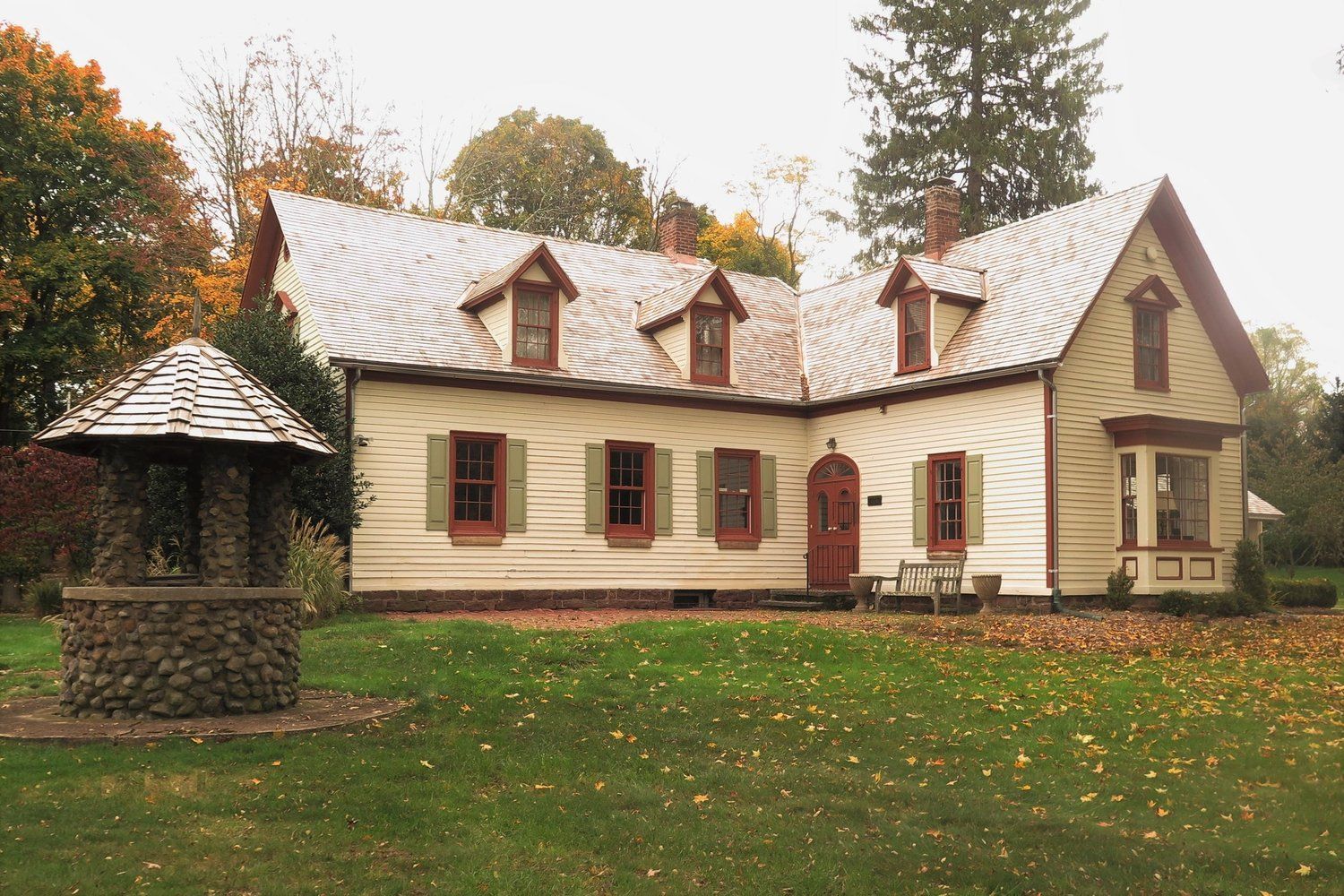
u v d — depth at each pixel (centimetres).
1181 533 2102
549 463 2177
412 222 2431
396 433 2016
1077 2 3709
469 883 570
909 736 948
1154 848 671
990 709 1057
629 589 2241
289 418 1002
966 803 755
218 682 923
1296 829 712
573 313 2386
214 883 554
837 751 891
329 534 1914
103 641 909
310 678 1141
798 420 2502
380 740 852
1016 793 787
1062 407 1991
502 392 2134
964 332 2223
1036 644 1488
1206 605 1906
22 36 2831
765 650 1361
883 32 3881
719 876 599
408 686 1091
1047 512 1958
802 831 679
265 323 1964
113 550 927
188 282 3102
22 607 2227
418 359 2034
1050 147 3628
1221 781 820
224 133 3400
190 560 1116
